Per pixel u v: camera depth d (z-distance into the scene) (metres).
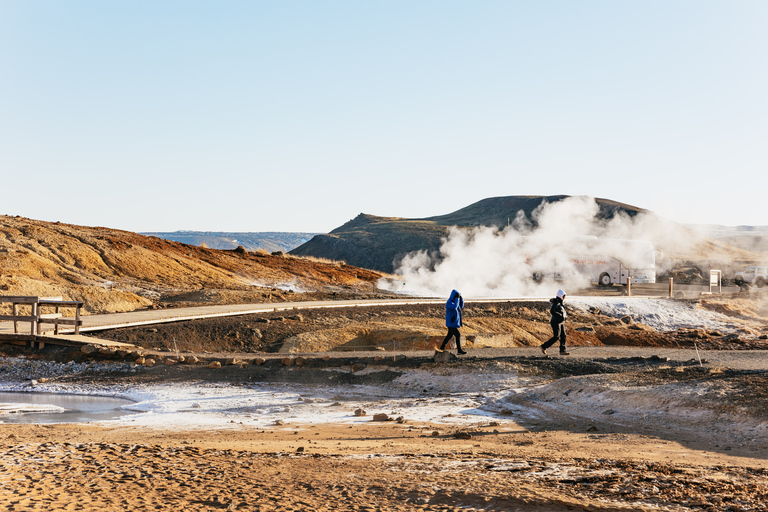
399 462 7.91
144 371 19.67
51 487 6.23
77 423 12.91
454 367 18.19
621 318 39.19
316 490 6.36
